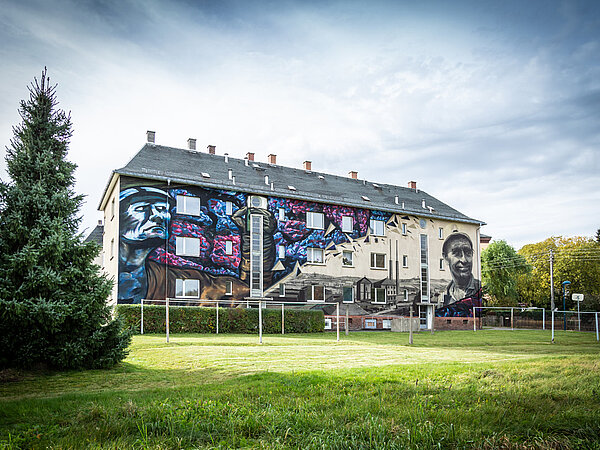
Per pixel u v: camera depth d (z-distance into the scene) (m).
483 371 10.93
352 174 42.88
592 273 54.47
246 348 17.27
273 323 26.92
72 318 11.65
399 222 38.28
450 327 40.03
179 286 27.41
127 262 26.02
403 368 11.69
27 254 11.05
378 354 15.95
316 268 33.00
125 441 6.09
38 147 12.73
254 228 30.62
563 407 7.52
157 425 6.66
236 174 32.22
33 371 11.48
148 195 27.09
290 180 35.34
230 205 29.88
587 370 11.30
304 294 32.22
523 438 6.16
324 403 7.87
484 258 57.41
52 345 11.69
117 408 7.49
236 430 6.64
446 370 11.27
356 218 35.75
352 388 9.01
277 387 9.17
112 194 29.39
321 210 33.97
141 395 8.77
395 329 32.97
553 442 5.89
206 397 8.40
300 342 20.59
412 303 37.94
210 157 33.50
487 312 51.22
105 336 12.31
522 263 55.84
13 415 7.29
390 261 37.22
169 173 28.14
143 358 14.08
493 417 6.92
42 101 13.14
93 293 12.05
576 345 22.89
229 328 25.23
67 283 11.92
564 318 39.84
